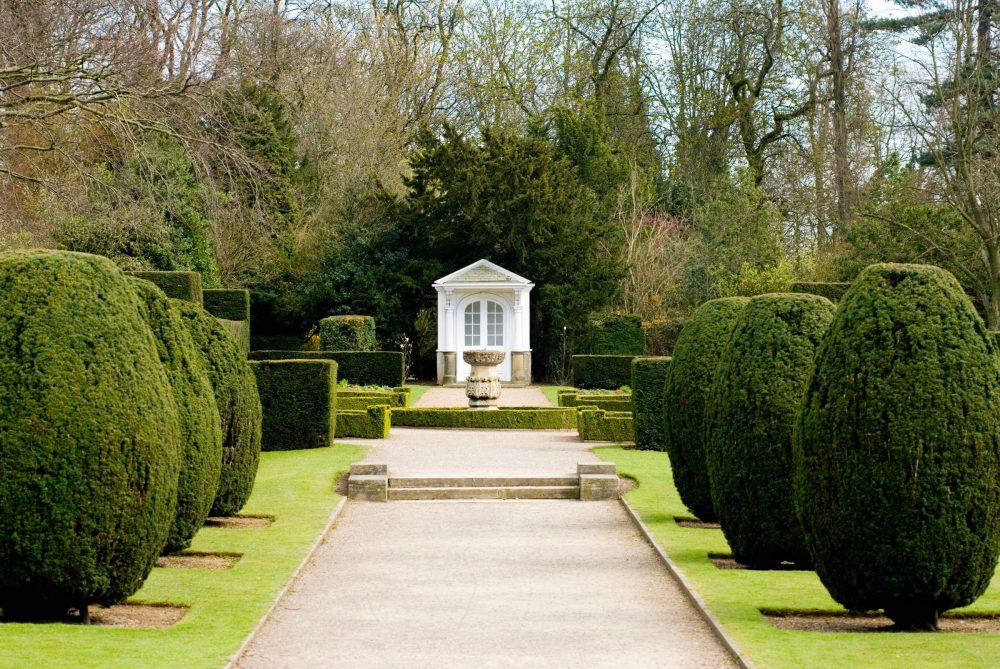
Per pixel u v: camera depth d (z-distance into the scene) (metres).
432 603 11.43
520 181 45.06
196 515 12.48
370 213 46.94
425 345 47.59
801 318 12.55
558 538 15.41
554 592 11.98
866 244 40.09
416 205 45.41
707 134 53.62
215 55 27.80
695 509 15.09
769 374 12.37
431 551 14.46
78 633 9.25
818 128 49.09
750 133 52.38
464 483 19.23
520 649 9.50
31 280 9.78
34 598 9.59
